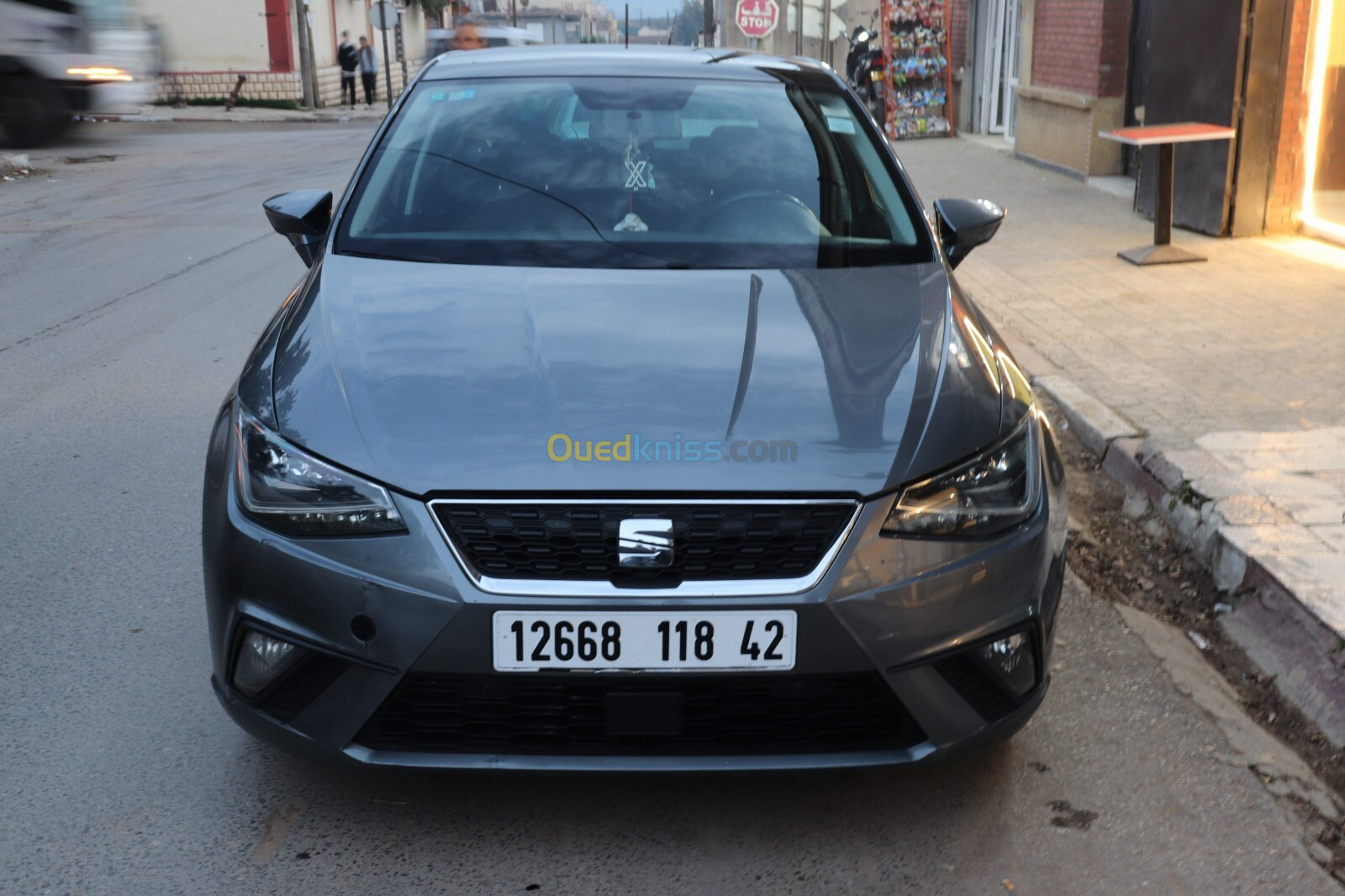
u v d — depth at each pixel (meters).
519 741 2.45
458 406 2.53
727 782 2.83
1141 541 4.31
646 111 3.84
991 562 2.49
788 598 2.35
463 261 3.26
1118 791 2.85
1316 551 3.74
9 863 2.51
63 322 7.17
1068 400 5.32
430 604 2.35
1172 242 8.66
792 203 3.52
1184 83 8.98
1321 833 2.73
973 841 2.65
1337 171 8.67
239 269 8.70
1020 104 13.80
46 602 3.70
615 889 2.47
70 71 16.78
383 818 2.68
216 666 2.63
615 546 2.35
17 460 4.91
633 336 2.79
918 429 2.54
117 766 2.86
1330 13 8.38
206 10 31.11
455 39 17.56
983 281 7.66
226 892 2.44
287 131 23.00
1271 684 3.39
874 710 2.47
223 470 2.64
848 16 24.05
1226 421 4.99
